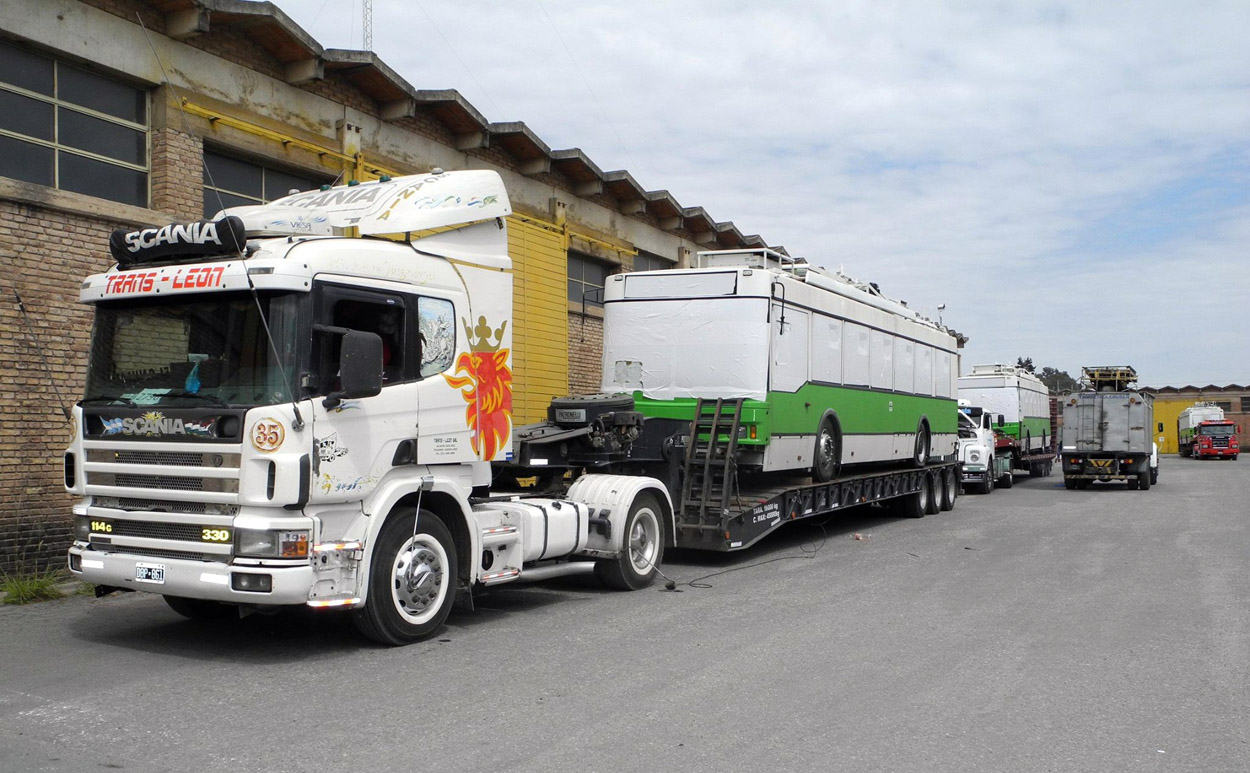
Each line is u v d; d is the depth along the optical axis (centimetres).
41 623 819
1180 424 7012
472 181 847
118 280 715
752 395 1248
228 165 1255
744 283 1265
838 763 486
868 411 1625
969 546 1409
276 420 648
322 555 667
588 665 683
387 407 724
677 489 1191
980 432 2758
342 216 765
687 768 475
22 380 998
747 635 788
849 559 1263
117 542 702
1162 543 1445
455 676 649
